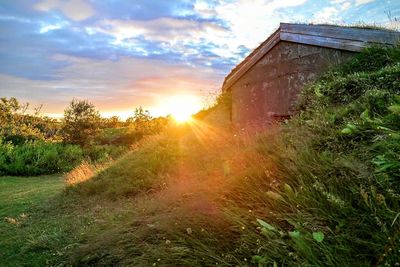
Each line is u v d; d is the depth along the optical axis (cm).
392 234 195
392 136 254
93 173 944
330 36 581
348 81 452
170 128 1145
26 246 483
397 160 237
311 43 611
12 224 625
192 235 311
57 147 2036
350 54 558
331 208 240
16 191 1049
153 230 363
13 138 2294
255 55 752
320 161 300
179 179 612
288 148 350
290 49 666
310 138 346
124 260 338
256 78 757
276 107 699
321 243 211
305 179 292
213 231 307
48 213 679
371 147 276
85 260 378
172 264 286
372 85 415
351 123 325
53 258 426
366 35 533
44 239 494
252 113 768
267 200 302
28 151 1791
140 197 638
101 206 646
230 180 374
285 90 677
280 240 236
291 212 270
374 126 298
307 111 463
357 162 266
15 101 3055
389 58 477
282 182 312
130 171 787
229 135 767
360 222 219
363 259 199
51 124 3500
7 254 475
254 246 261
